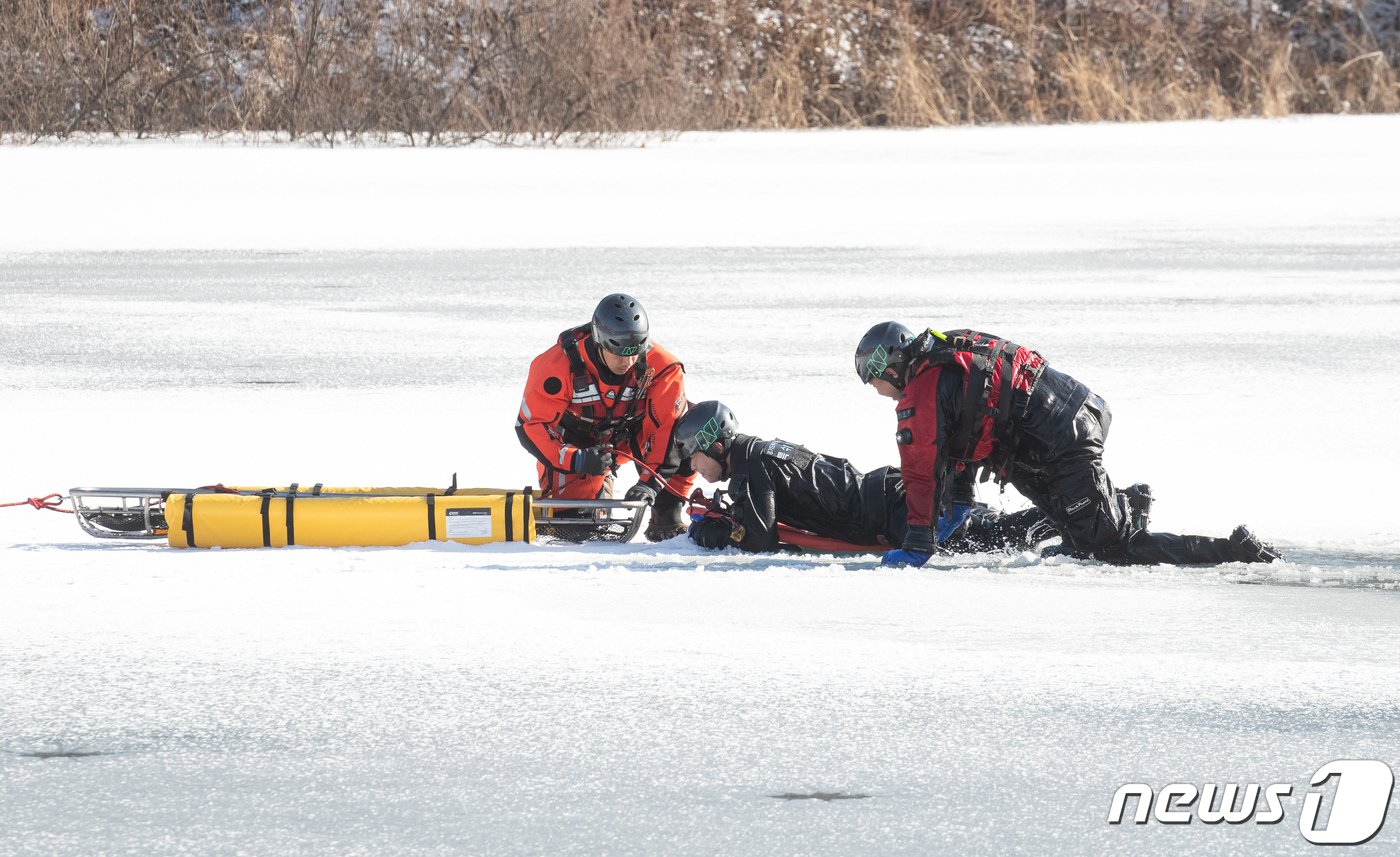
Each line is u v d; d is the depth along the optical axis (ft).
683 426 70.79
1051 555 69.36
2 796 43.39
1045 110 367.66
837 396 104.99
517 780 44.34
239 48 303.89
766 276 164.14
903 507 70.18
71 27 297.12
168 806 42.70
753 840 40.68
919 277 163.53
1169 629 58.54
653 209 217.15
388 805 42.70
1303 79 398.21
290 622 59.11
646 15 336.29
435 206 217.36
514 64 299.58
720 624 59.11
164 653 55.42
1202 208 223.71
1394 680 52.70
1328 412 99.76
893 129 339.36
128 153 265.95
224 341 127.24
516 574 66.18
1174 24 395.75
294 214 209.36
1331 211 220.43
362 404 102.58
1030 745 47.03
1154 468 85.71
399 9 301.02
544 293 153.17
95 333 131.03
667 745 46.93
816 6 357.82
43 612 60.29
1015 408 64.28
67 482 82.64
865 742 47.19
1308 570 66.49
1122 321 136.67
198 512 69.82
